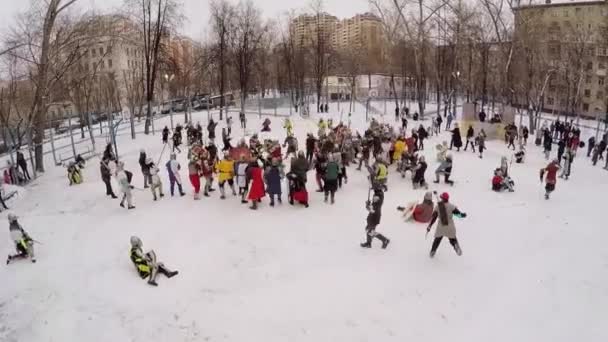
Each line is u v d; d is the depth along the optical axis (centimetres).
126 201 1675
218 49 4816
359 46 7469
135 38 3784
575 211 1594
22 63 3103
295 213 1513
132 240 1113
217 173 1875
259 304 988
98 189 1903
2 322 928
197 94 5738
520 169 2245
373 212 1220
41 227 1452
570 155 2120
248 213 1511
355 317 945
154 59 3572
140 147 2869
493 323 937
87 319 934
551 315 966
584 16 5975
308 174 2055
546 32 5241
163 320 932
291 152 2314
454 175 2066
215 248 1243
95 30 3219
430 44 5025
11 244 1340
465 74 5775
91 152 2794
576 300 1020
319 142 2216
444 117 4612
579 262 1195
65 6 2475
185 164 2297
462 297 1024
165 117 4338
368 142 2150
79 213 1582
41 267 1159
